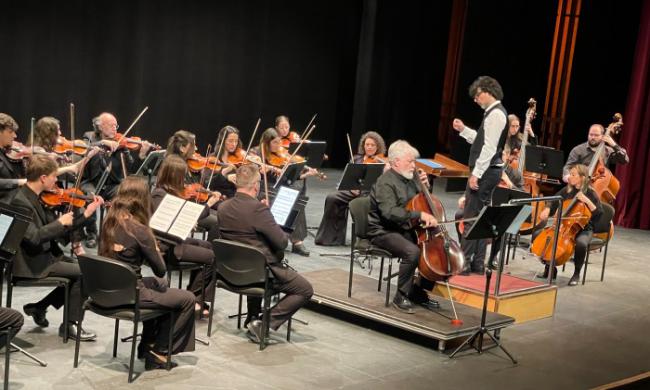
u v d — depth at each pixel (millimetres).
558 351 5016
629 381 4598
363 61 12258
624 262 7832
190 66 10797
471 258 5910
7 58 9336
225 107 11273
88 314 4812
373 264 6699
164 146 10773
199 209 4430
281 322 4559
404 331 5023
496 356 4797
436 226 4879
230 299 5379
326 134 12422
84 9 9781
